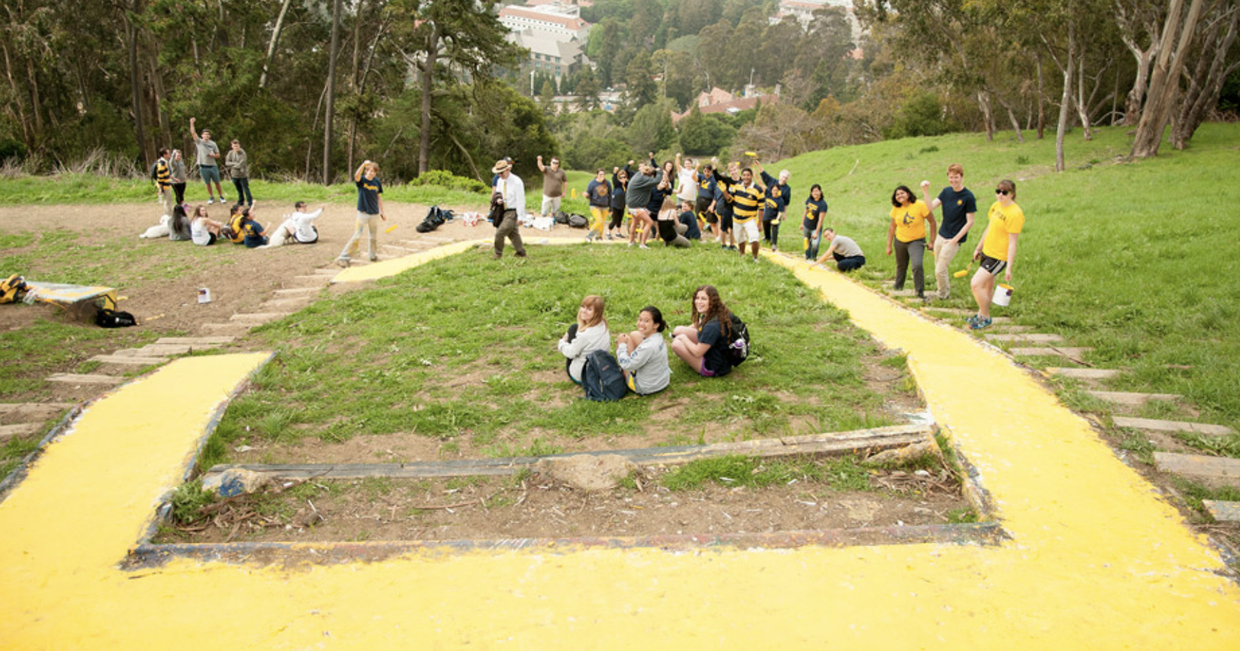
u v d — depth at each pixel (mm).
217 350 8266
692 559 3760
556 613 3379
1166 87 26547
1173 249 10828
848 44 140125
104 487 4691
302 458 5434
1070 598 3371
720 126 113062
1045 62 35500
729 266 11297
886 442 4996
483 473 4945
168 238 15367
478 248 13445
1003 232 7770
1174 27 25969
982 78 35938
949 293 9695
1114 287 9203
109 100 36312
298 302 10383
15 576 3785
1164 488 4344
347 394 6664
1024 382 6156
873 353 7312
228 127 28734
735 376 6676
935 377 6223
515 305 9305
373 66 40375
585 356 6426
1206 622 3180
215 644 3252
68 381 7023
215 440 5469
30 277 12023
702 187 15438
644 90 142750
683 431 5582
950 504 4398
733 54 155750
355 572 3760
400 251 14109
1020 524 3986
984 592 3432
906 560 3699
